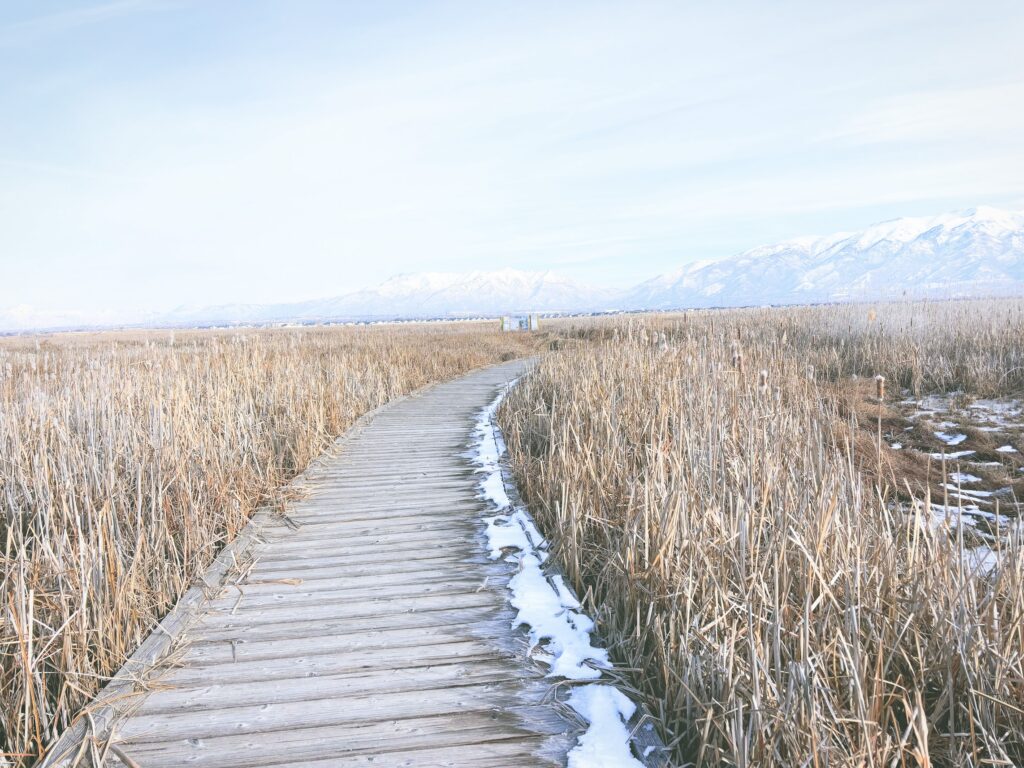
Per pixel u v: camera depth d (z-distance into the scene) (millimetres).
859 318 13734
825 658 2445
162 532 4016
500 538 4820
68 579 3184
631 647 3150
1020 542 2768
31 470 4465
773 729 2205
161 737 2506
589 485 4734
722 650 2504
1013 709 2264
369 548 4676
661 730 2572
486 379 16656
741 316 18125
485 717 2633
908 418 8797
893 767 2037
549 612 3592
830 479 3557
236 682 2910
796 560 3031
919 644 2572
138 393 6668
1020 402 9164
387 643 3273
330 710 2684
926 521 3027
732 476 3752
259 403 7754
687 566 3221
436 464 7305
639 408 6137
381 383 12023
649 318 25531
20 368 9164
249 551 4629
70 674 2750
